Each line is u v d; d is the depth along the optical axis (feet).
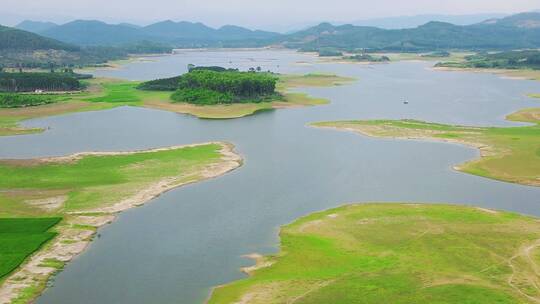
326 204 351.87
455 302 221.25
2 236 296.71
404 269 252.62
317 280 244.22
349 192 377.30
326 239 291.79
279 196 367.86
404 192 376.68
